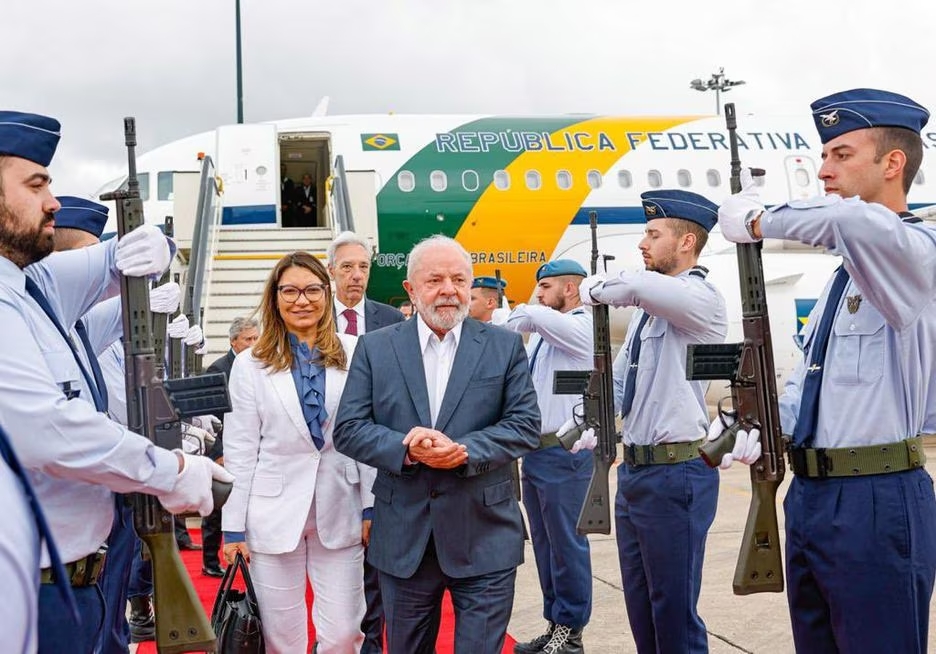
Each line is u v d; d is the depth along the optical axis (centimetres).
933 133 1659
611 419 401
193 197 1302
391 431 307
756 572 283
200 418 491
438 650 481
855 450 269
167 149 1496
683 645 371
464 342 323
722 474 1173
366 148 1465
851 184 272
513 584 316
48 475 229
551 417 494
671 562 369
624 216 1493
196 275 1091
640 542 377
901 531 264
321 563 356
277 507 344
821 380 280
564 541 479
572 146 1520
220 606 329
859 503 268
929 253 250
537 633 543
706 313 363
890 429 268
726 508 923
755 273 284
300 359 356
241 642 322
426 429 298
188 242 1295
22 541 153
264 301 361
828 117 275
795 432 286
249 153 1420
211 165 1334
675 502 368
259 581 348
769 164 1562
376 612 450
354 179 1330
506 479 316
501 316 678
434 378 324
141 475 228
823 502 276
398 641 317
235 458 347
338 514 349
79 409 218
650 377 375
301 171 1753
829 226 249
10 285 229
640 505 375
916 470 271
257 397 348
